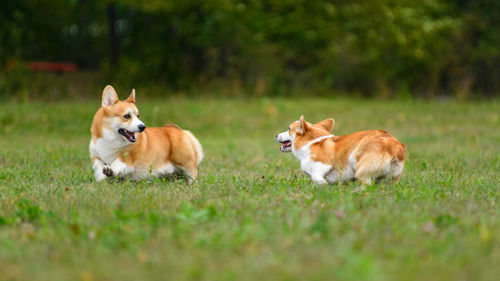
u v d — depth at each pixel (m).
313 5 42.47
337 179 11.33
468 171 14.02
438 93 49.16
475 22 48.91
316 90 44.78
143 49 47.62
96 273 5.83
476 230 7.21
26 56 53.19
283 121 30.94
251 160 16.83
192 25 44.88
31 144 20.69
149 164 11.67
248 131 28.28
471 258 6.13
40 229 7.55
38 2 46.94
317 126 12.44
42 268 5.98
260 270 5.84
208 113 31.59
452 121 29.80
